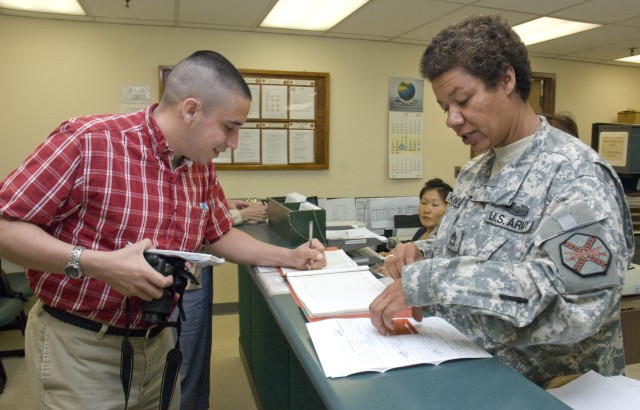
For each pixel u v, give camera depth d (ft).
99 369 3.56
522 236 2.90
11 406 7.36
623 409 2.61
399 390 2.24
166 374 3.59
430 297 2.64
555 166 2.86
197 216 3.86
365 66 12.53
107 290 3.37
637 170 11.14
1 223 2.99
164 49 11.13
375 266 5.49
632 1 9.30
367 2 9.44
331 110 12.45
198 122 3.38
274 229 6.47
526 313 2.38
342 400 2.15
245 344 8.88
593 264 2.34
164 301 3.14
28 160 3.11
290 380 5.58
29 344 3.63
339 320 3.06
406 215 11.35
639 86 15.69
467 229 3.26
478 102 2.86
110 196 3.29
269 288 3.80
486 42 2.80
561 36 11.81
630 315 6.81
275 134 12.01
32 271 3.42
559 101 14.66
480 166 3.55
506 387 2.28
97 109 10.93
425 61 3.03
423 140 13.28
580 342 2.98
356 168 12.82
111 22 10.73
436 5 9.58
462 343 2.74
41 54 10.52
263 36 11.71
